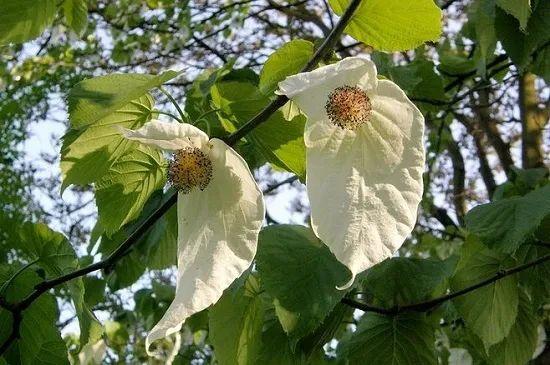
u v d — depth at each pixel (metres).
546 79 1.07
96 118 0.54
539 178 1.24
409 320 0.82
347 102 0.44
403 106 0.45
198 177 0.48
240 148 0.77
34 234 0.72
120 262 1.05
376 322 0.83
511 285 0.86
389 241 0.42
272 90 0.62
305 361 0.79
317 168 0.44
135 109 0.61
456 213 2.12
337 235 0.42
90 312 0.71
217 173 0.48
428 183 2.10
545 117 1.83
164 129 0.48
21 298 0.70
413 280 0.83
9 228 0.77
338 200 0.43
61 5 0.84
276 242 0.74
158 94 1.84
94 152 0.63
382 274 0.83
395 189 0.44
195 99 0.69
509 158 1.96
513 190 1.25
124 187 0.67
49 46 2.21
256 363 0.79
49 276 0.73
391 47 0.54
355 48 1.88
